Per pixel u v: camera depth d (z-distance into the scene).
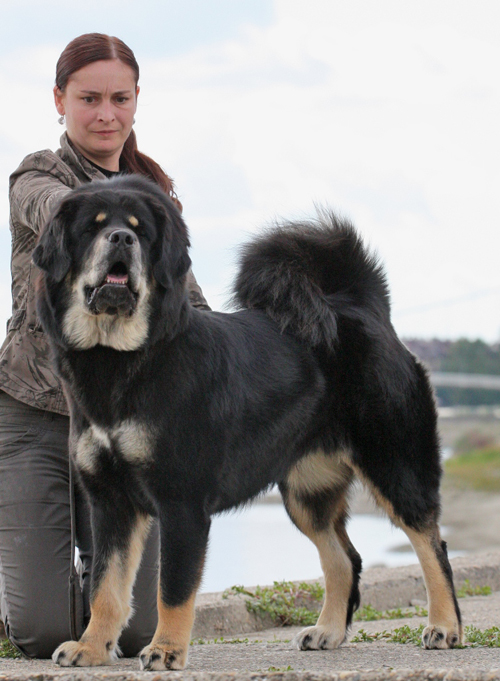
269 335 7.06
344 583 7.50
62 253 5.95
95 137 7.29
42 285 6.18
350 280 7.84
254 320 7.13
